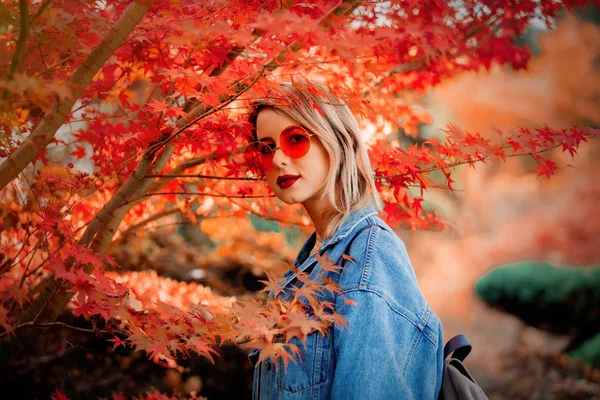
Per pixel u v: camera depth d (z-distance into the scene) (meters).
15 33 1.29
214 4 1.32
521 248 9.36
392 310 1.26
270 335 1.09
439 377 1.34
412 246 9.72
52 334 2.55
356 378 1.18
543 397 5.89
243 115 1.57
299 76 1.58
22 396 2.64
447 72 1.94
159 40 1.37
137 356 3.22
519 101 8.59
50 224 1.35
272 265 3.97
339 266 1.25
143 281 2.20
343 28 1.16
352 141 1.50
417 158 1.63
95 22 1.27
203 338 1.16
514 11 1.71
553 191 9.51
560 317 7.71
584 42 8.45
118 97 1.71
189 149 1.86
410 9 1.39
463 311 8.92
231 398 3.51
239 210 2.12
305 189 1.45
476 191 9.59
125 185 1.52
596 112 8.69
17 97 1.15
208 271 3.96
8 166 1.15
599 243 9.20
